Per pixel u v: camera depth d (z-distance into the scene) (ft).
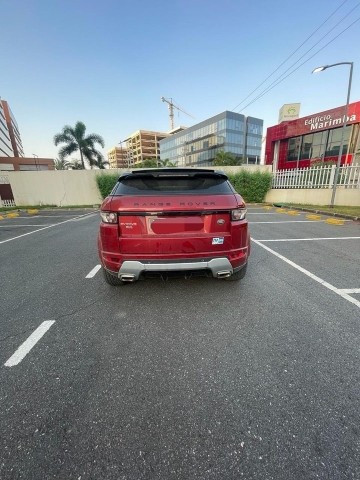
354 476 4.06
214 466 4.25
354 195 37.86
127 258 8.68
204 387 5.84
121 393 5.71
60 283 11.89
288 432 4.78
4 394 5.69
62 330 8.14
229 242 8.91
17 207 52.26
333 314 8.86
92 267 14.02
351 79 33.45
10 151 277.03
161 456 4.41
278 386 5.84
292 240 19.38
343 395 5.57
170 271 8.81
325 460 4.29
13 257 16.47
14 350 7.20
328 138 62.28
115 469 4.22
